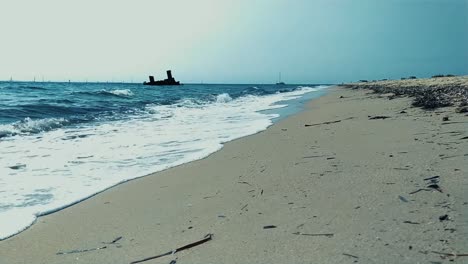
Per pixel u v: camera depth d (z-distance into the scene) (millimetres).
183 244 3121
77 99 24531
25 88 43719
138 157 7125
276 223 3354
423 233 2799
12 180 5492
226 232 3281
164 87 78938
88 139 9344
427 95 15891
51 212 4180
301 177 4758
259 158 6324
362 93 27906
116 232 3521
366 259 2525
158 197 4570
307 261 2604
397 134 7090
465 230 2766
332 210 3496
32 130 10719
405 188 3838
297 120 12219
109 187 5133
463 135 6188
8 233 3562
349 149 6199
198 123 12891
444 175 4105
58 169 6184
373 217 3207
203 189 4738
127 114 16672
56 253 3119
